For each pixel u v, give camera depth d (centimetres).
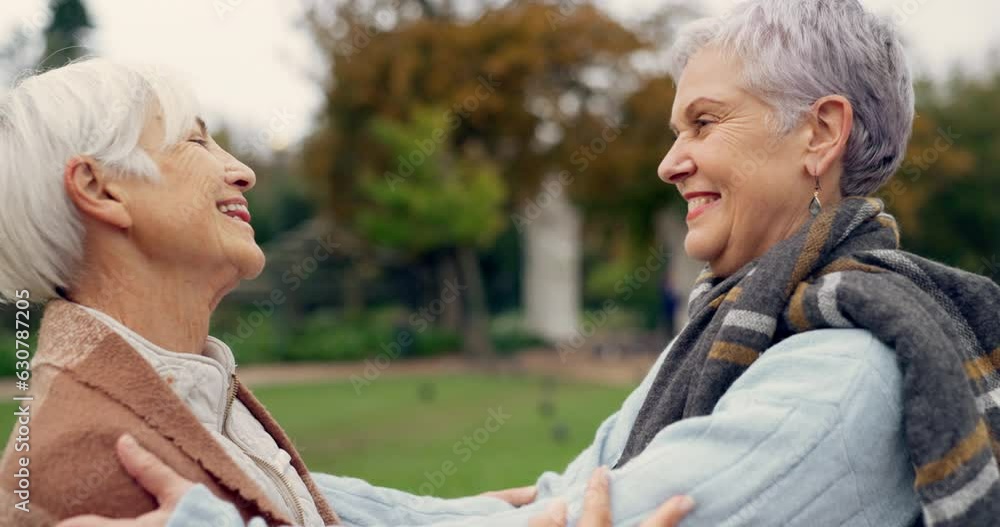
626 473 138
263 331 1686
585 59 1811
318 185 1930
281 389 1251
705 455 135
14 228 147
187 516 128
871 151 160
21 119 148
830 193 162
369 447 759
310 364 1642
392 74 1761
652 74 1853
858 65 156
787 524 130
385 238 1603
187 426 141
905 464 136
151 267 152
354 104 1805
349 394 1180
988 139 1884
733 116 161
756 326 145
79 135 147
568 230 2041
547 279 2033
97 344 141
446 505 198
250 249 160
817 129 158
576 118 1869
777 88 157
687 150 167
